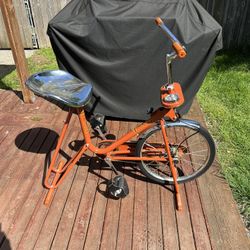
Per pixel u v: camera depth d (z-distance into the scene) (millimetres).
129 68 3189
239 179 2799
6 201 2498
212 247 2166
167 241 2201
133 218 2365
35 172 2801
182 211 2428
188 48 3047
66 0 6129
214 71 5129
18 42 3529
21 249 2135
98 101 3432
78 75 3322
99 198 2525
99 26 3000
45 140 3225
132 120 3605
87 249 2137
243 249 2156
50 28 3121
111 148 2504
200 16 3174
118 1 3129
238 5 5988
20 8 6176
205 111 3922
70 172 2779
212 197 2561
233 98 4266
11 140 3221
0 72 5277
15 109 3785
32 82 2262
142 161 2584
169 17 2947
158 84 3287
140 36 3008
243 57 5797
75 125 3482
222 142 3354
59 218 2359
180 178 2654
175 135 3232
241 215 2506
